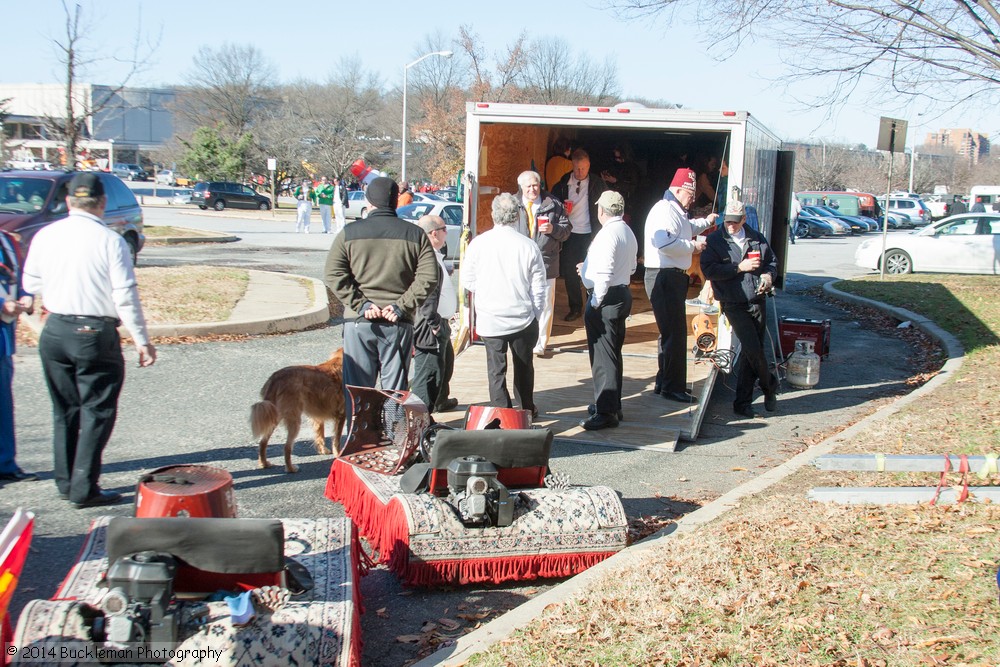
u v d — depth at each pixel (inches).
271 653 132.3
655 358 408.8
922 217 2361.0
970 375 404.5
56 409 229.6
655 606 163.5
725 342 381.4
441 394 314.8
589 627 156.6
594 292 297.3
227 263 802.2
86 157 1023.0
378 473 218.2
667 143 596.1
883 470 219.9
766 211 496.7
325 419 270.7
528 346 281.1
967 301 656.4
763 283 332.8
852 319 654.5
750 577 175.2
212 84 2832.2
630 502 245.9
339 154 2128.4
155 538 132.0
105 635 126.4
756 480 254.8
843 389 413.7
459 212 1003.3
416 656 161.8
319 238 1200.8
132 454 274.5
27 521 126.0
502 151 467.8
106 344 222.2
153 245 969.5
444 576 185.6
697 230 345.7
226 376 382.9
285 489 248.4
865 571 177.0
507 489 196.7
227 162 2197.3
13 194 586.6
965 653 143.0
